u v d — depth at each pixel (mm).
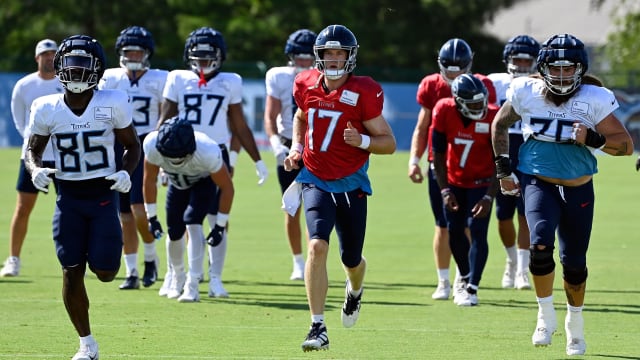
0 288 36562
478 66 135250
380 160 104125
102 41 139500
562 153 25469
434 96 35844
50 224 56062
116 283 38594
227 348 26906
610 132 25453
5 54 140250
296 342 27797
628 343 27859
